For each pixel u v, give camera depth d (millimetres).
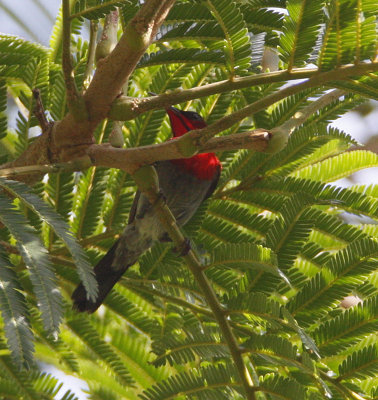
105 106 4742
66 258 6441
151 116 6371
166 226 5234
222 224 6562
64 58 4508
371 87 4844
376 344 5371
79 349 7250
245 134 4613
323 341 5504
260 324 5320
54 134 4914
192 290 5887
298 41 4668
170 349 5535
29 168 4633
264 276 5664
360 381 5641
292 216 5723
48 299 3305
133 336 7512
